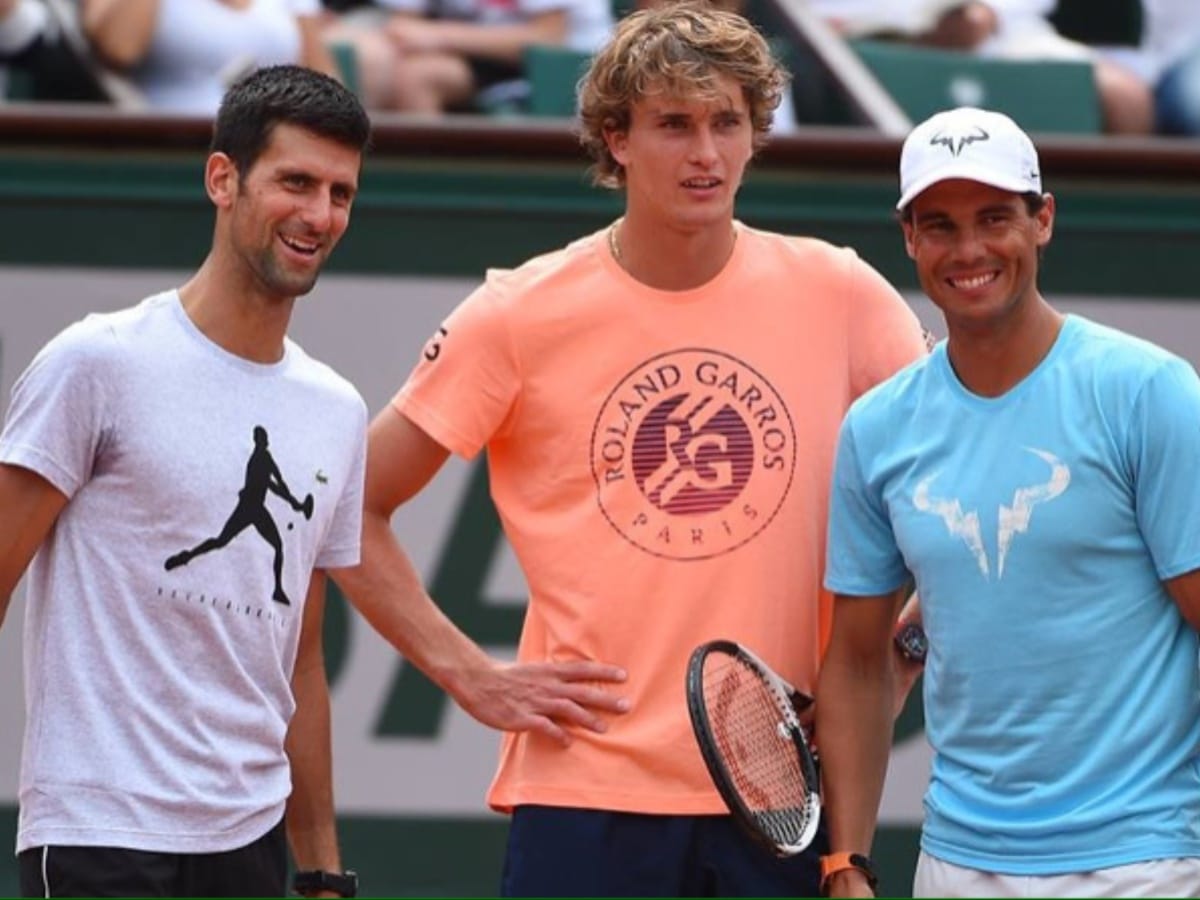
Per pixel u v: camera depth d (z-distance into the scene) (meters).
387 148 20.88
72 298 20.86
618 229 15.63
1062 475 13.62
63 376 13.57
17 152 20.83
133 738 13.52
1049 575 13.62
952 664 13.92
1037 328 13.91
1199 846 13.63
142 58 23.59
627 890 15.02
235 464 13.82
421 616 15.84
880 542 14.66
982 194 13.64
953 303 13.82
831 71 24.31
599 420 15.28
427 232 20.98
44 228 20.86
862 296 15.60
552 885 15.09
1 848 20.53
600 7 25.31
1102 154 21.16
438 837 20.75
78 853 13.38
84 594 13.60
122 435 13.62
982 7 25.67
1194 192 21.22
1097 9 25.92
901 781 20.80
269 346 14.13
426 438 15.77
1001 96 24.78
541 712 15.13
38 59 23.62
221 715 13.74
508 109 24.84
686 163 14.81
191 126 20.89
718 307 15.34
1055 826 13.59
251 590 13.86
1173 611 13.75
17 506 13.54
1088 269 21.28
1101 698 13.59
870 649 14.94
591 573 15.17
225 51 23.70
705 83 14.66
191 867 13.67
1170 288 21.27
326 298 20.91
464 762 20.81
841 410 15.42
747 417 15.23
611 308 15.37
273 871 14.16
